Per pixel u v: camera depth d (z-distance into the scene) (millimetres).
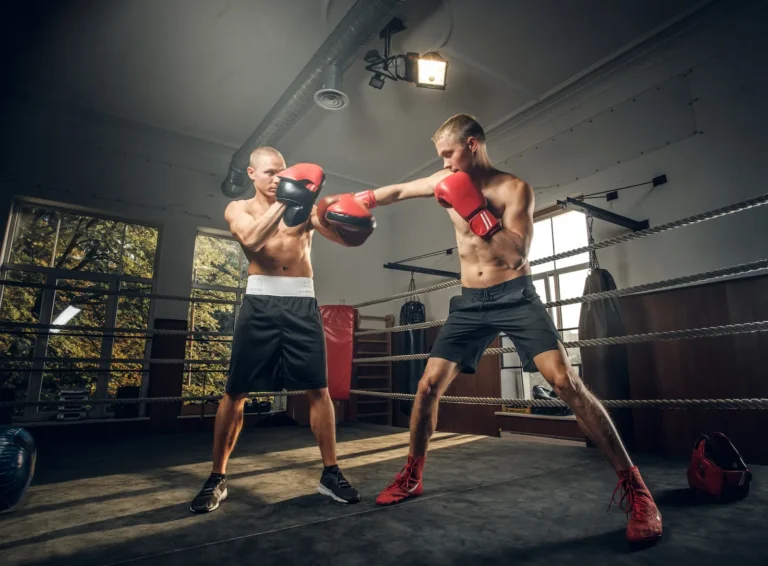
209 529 1238
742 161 3252
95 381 4430
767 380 2799
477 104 4516
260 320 1604
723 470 1526
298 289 1666
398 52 3789
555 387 1302
